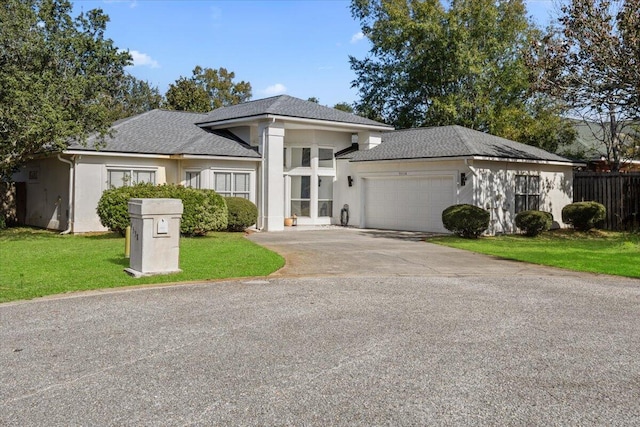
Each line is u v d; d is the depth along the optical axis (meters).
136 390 4.20
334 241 16.00
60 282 8.66
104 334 5.76
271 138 19.83
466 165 17.98
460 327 6.09
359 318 6.49
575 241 16.69
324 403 3.94
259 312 6.79
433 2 32.16
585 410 3.83
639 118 18.03
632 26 15.61
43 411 3.80
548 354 5.12
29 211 21.53
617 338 5.69
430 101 33.69
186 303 7.29
